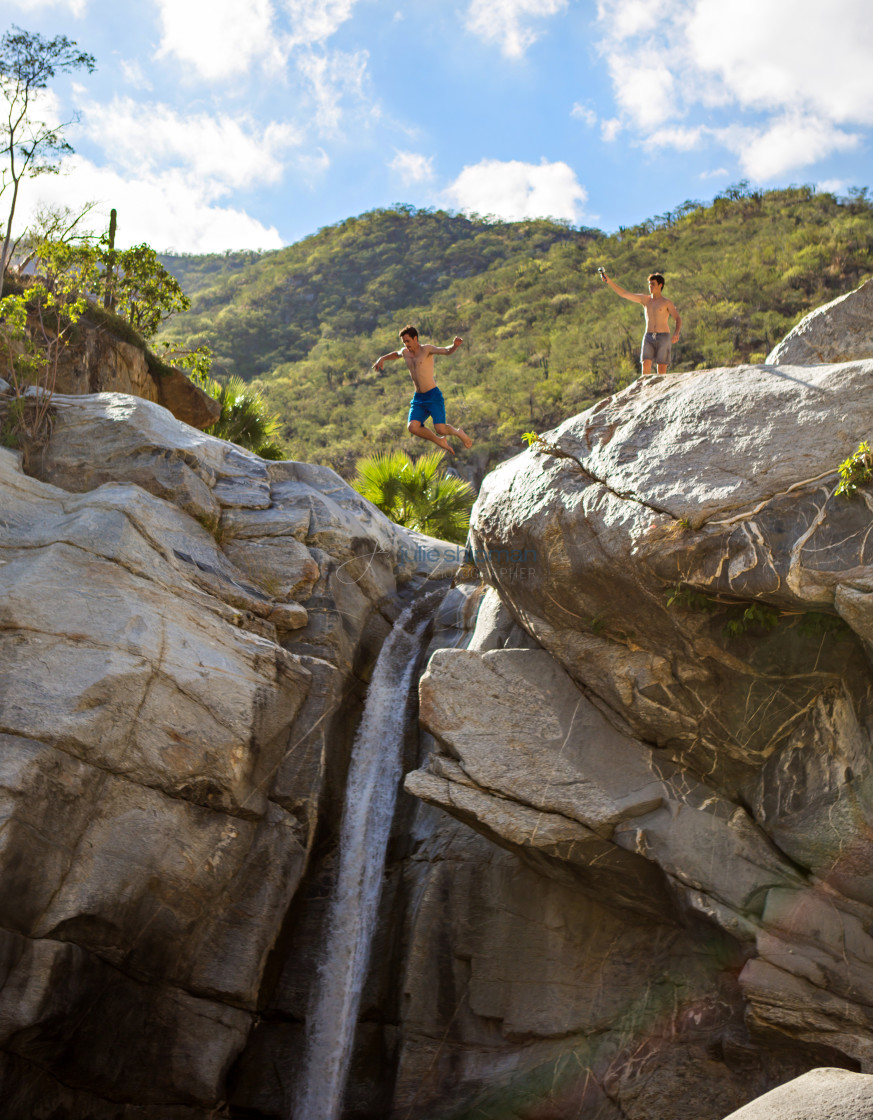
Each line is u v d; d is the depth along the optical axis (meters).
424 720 8.28
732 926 6.67
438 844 9.18
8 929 6.88
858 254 64.25
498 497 8.56
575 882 8.04
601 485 7.38
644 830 7.24
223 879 8.37
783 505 6.22
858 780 6.45
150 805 7.88
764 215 84.25
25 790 6.94
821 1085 4.31
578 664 8.05
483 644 9.66
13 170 15.27
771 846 7.03
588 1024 7.70
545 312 79.69
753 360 53.91
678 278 71.56
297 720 9.52
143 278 21.61
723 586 6.39
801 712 6.98
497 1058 7.95
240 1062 8.46
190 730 8.20
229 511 11.29
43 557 8.35
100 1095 7.79
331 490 13.20
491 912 8.54
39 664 7.59
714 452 6.76
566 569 7.60
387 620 12.27
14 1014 6.80
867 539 5.84
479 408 60.19
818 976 6.34
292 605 10.49
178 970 8.10
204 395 19.58
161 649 8.30
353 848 9.62
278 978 8.78
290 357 91.94
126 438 11.03
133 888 7.63
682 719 7.51
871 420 6.19
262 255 152.50
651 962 7.75
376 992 8.76
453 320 88.19
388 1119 7.91
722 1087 6.89
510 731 8.08
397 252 117.69
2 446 10.66
